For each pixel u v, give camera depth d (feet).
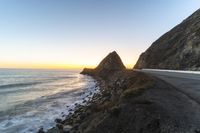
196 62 131.95
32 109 105.91
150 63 233.76
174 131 27.81
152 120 32.14
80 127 51.88
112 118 38.14
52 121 79.30
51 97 149.89
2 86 234.58
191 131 26.71
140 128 31.99
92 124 44.88
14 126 74.95
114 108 39.78
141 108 36.94
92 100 110.93
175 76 85.40
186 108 34.76
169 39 237.45
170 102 38.83
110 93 97.91
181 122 29.63
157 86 55.62
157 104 37.81
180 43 186.80
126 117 36.47
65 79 402.72
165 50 219.61
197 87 52.06
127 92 48.80
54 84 276.21
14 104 122.52
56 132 56.34
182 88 51.42
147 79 71.00
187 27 207.62
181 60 154.61
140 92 48.37
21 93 178.40
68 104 116.78
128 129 33.42
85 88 211.20
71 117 75.36
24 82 306.96
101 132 36.22
